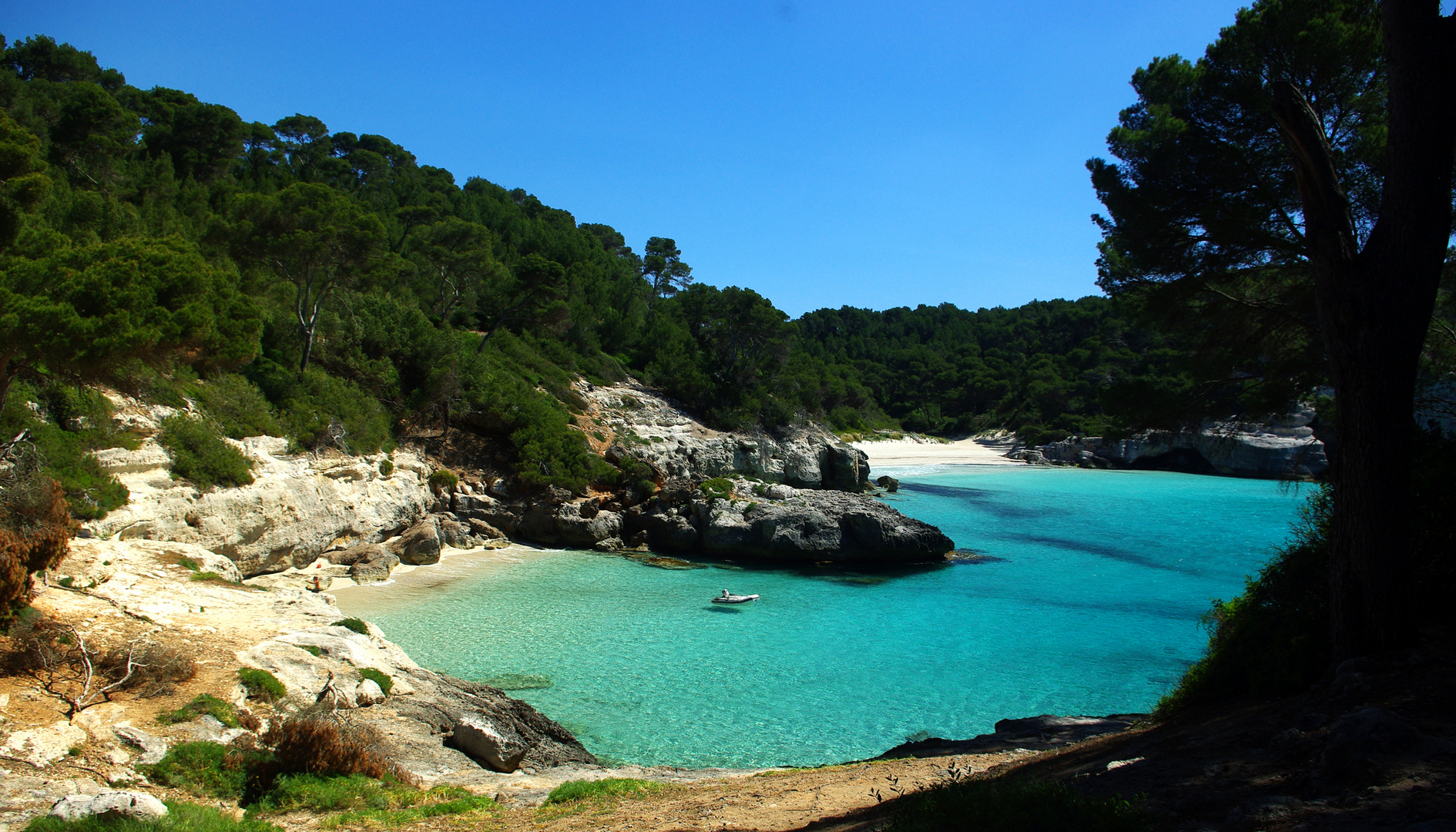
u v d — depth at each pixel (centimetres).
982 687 2309
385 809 1091
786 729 1981
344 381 4253
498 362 5566
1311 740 709
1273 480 7844
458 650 2467
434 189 10106
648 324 8325
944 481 7781
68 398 2427
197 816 881
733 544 4153
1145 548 4494
